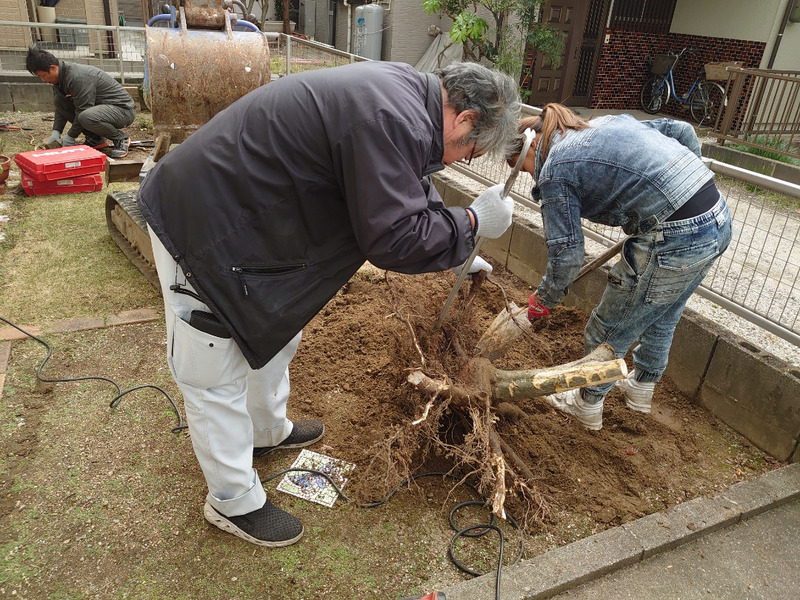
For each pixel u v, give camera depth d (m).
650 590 2.19
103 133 6.45
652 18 10.79
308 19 14.91
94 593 2.05
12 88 8.20
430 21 11.98
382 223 1.69
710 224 2.34
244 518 2.27
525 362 3.44
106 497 2.42
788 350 3.13
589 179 2.30
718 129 8.45
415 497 2.55
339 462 2.68
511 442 2.80
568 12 10.30
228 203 1.76
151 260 3.94
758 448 2.93
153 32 4.08
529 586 2.11
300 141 1.71
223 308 1.85
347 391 3.12
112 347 3.36
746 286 3.95
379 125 1.66
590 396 2.86
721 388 3.06
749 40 9.47
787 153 7.39
